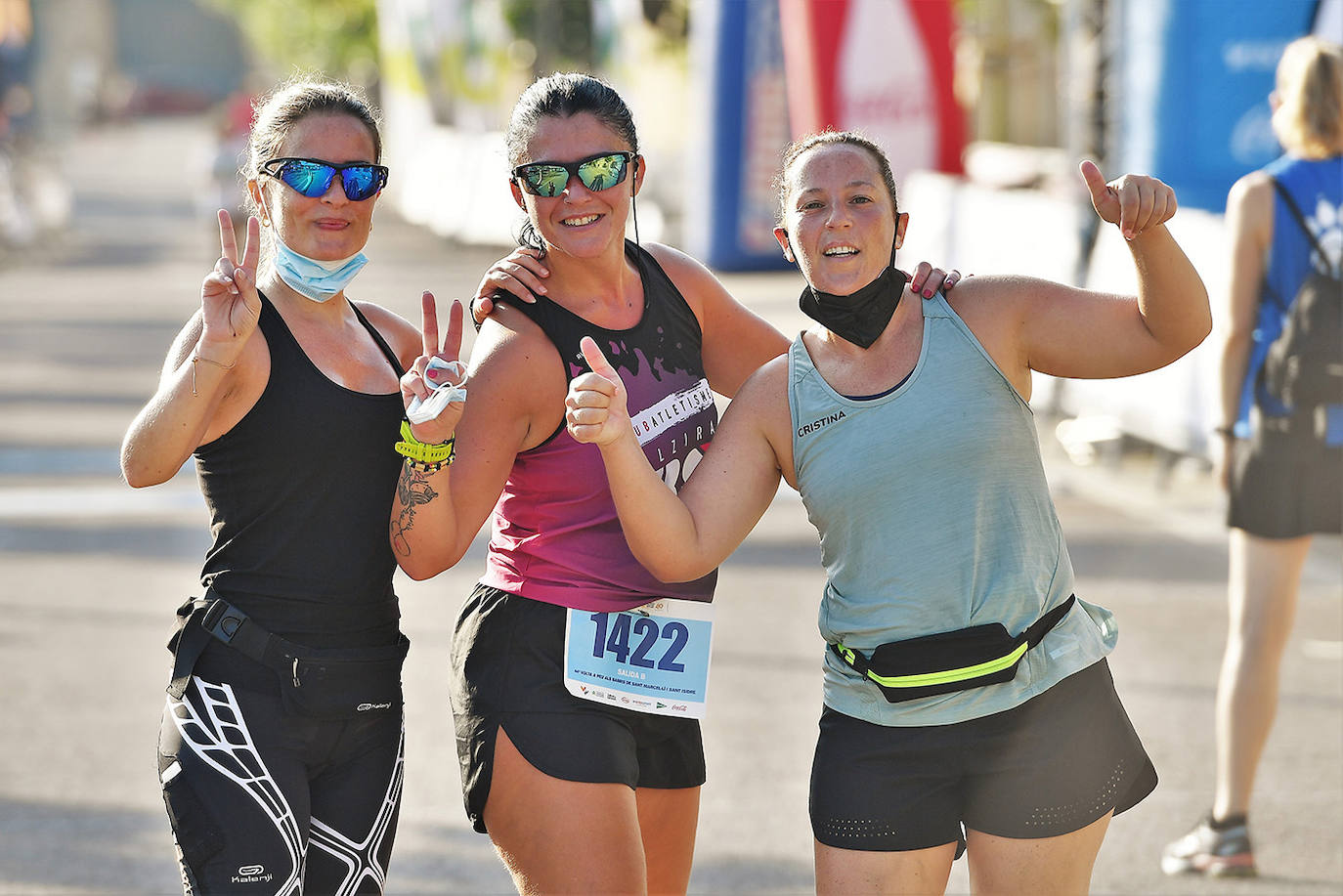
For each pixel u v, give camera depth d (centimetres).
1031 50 7494
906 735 989
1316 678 2053
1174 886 1455
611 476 984
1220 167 3195
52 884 1485
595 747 1052
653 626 1095
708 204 6412
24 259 8169
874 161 1006
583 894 1032
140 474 987
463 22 8431
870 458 986
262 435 1012
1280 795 1672
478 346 1087
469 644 1095
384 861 1066
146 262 7962
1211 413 2962
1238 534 1464
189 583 2588
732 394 1222
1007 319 1013
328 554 1024
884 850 991
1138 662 2128
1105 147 3553
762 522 3031
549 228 1079
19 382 4475
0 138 8769
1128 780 1009
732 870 1516
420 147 10119
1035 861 992
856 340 999
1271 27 3095
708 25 6306
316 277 1046
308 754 1023
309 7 13438
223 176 7950
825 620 1032
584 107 1074
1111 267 3341
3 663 2170
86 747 1858
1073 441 3466
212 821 988
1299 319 1415
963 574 983
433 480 1002
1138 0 3269
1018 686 984
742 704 1989
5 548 2814
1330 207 1416
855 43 4934
